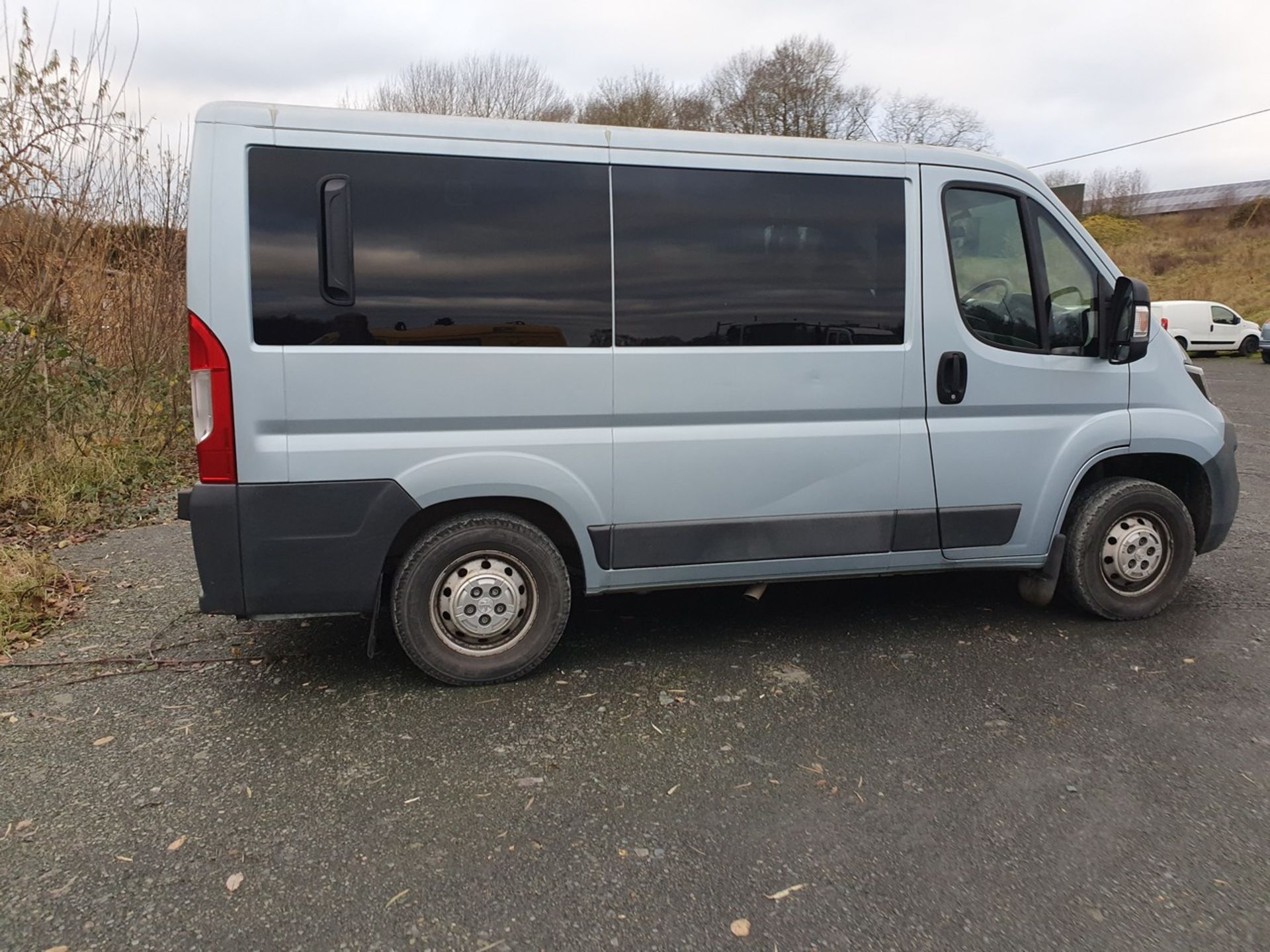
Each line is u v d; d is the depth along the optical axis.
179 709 3.41
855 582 5.05
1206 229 44.75
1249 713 3.40
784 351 3.67
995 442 3.99
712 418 3.64
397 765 3.01
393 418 3.28
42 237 6.57
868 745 3.16
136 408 7.88
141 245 8.08
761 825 2.67
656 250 3.51
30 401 6.66
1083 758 3.06
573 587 4.32
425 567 3.47
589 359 3.45
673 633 4.25
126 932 2.19
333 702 3.48
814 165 3.67
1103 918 2.25
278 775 2.94
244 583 3.23
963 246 3.90
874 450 3.84
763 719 3.36
